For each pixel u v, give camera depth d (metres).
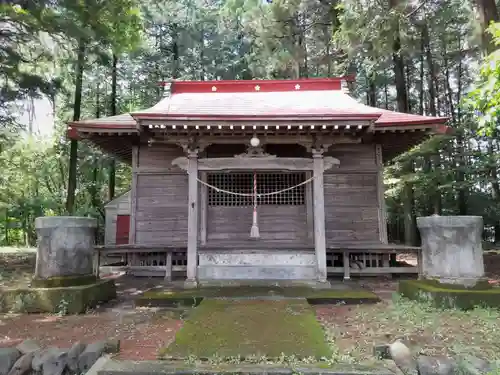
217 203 9.87
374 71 14.17
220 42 24.02
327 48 20.25
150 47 23.22
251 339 4.32
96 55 12.41
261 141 8.30
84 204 24.41
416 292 6.25
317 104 9.83
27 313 6.05
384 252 9.34
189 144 8.37
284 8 18.22
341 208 10.20
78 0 9.98
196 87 11.50
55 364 3.79
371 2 12.17
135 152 10.57
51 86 10.85
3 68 10.23
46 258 6.45
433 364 3.55
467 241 6.09
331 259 10.02
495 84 4.47
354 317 5.67
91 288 6.41
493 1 9.20
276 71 20.98
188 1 23.41
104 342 4.20
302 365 3.66
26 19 9.80
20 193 22.62
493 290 5.84
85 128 9.21
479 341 4.41
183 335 4.46
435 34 18.95
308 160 8.41
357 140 8.25
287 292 7.30
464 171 15.02
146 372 3.54
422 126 9.05
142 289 8.29
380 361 3.81
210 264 8.89
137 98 25.06
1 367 3.78
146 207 10.45
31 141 21.30
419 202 21.48
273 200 9.84
